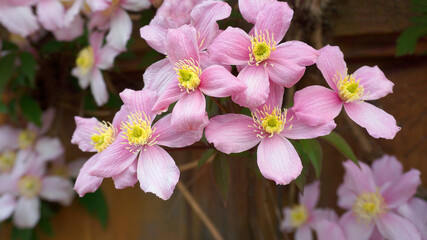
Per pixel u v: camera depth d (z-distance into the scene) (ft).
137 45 1.86
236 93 1.16
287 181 1.16
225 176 1.31
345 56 1.71
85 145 1.30
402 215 1.52
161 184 1.17
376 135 1.19
